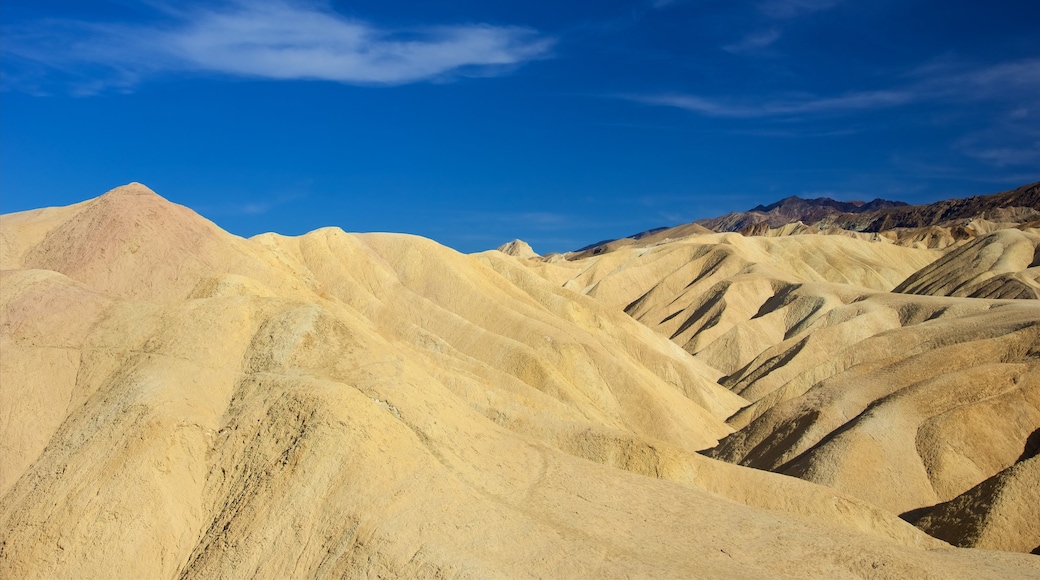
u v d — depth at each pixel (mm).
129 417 40219
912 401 66500
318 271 80812
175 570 36656
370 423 40156
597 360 79562
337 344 46188
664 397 79375
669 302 152250
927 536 50188
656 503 43281
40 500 37531
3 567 35406
